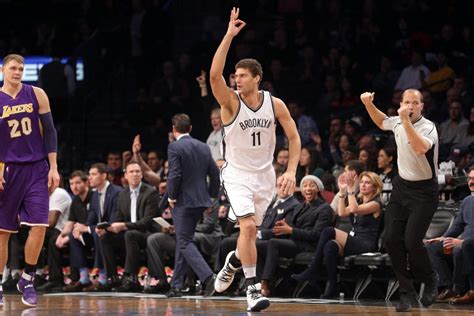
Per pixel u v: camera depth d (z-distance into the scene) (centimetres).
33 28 2088
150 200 1144
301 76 1639
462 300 922
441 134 1260
